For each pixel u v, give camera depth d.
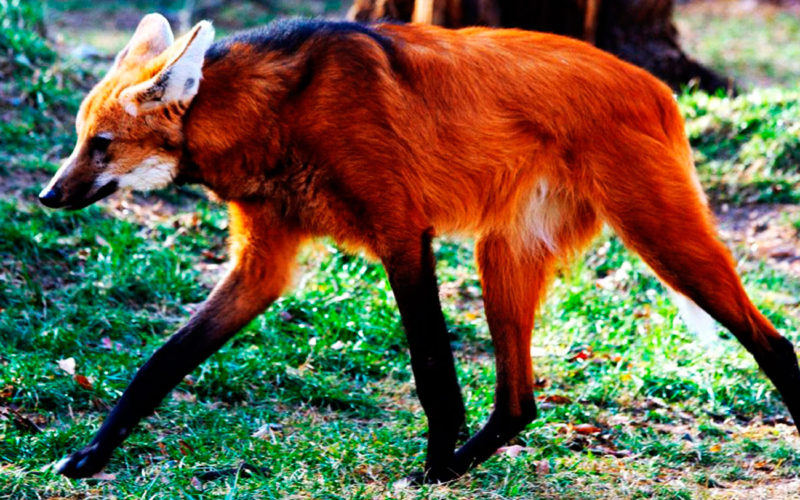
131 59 5.88
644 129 6.14
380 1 13.60
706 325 6.29
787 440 6.83
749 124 12.15
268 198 5.92
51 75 11.77
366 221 5.74
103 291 8.36
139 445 6.07
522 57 6.16
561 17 13.98
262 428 6.46
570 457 6.39
